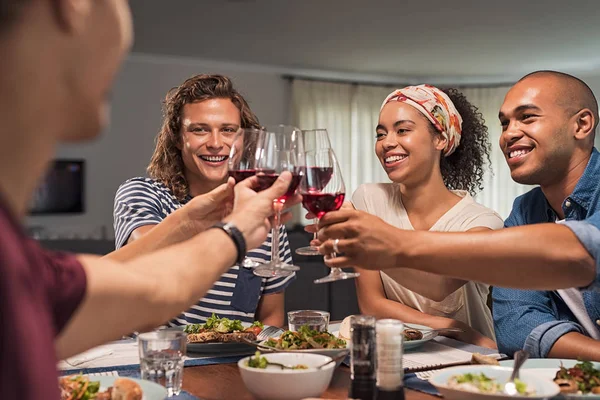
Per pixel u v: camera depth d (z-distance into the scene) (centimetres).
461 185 270
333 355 154
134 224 226
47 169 76
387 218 257
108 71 75
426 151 246
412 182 249
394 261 135
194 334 167
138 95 950
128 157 947
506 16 766
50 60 69
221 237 118
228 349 170
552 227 134
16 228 71
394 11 741
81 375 126
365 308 244
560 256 131
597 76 1080
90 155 927
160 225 164
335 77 1092
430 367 154
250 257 237
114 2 74
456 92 267
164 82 967
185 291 108
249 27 806
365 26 805
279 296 246
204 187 248
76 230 920
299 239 407
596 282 133
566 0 707
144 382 128
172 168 247
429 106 244
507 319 185
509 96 195
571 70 1083
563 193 194
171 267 109
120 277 98
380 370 119
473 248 132
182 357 136
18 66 66
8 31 65
